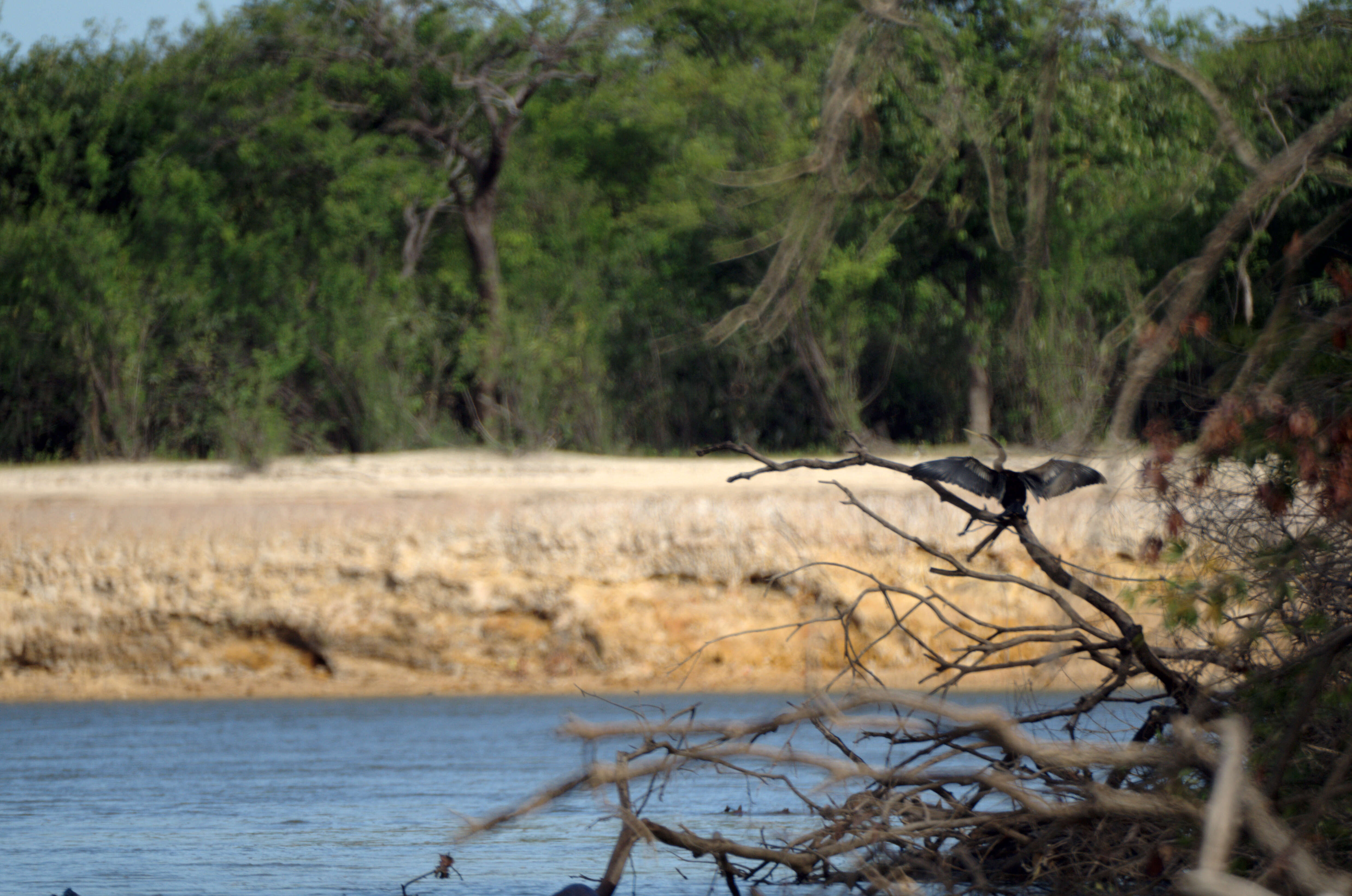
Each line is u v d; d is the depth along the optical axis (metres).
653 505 19.73
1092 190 20.77
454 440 32.31
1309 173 6.45
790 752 6.82
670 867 9.29
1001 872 7.81
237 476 24.20
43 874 9.12
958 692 17.23
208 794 11.94
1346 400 6.86
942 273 30.23
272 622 19.08
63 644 18.89
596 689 18.44
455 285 34.25
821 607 18.83
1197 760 5.93
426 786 12.21
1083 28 7.32
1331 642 6.27
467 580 19.30
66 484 23.12
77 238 32.75
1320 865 6.03
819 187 8.45
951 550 18.69
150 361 32.38
